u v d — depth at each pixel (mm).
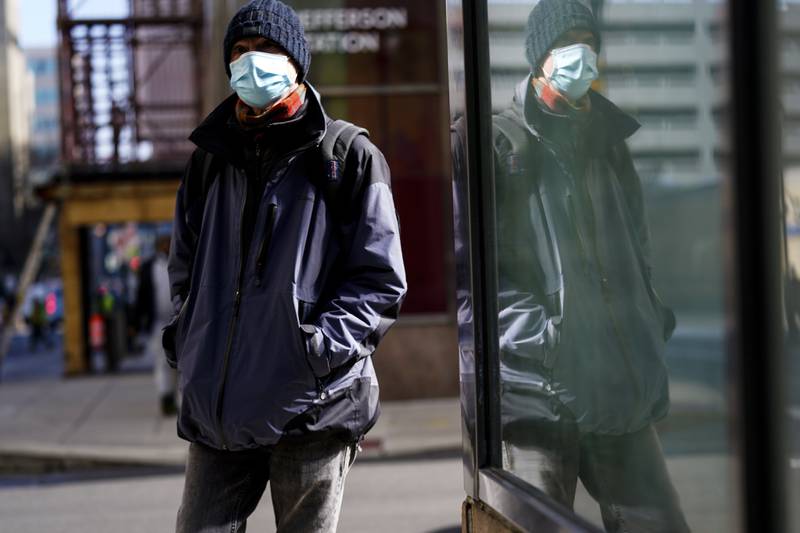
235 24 3115
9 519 7852
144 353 24734
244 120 3090
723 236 1921
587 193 2572
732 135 1865
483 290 3188
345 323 2936
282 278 2963
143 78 19578
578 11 2586
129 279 35000
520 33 2879
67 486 9367
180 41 19688
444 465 9516
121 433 11820
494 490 3037
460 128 3260
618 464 2520
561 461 2785
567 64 2613
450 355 13125
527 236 2891
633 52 2322
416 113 13141
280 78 3041
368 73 13102
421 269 13148
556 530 2604
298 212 3018
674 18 2113
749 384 1860
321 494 2988
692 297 2092
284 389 2912
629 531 2473
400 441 10523
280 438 2926
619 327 2461
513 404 3021
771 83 1783
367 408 3047
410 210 13141
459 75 3262
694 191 2051
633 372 2404
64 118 19000
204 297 3055
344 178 3053
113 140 19047
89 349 19562
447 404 12805
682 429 2186
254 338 2951
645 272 2314
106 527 7359
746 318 1856
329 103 13117
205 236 3143
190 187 3289
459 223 3289
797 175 1724
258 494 3158
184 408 3043
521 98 2883
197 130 3090
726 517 1983
